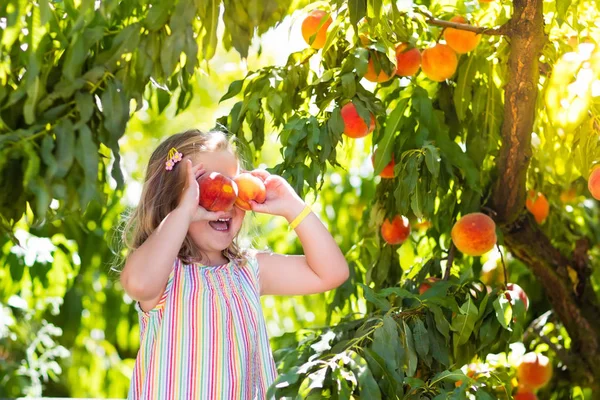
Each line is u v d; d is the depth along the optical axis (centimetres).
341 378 259
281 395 260
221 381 251
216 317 254
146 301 254
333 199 541
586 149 296
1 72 259
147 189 272
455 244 321
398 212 345
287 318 585
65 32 278
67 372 688
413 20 331
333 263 272
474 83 347
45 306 502
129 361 761
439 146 316
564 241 403
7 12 250
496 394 296
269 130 495
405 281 338
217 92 797
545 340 397
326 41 293
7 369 527
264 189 266
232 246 274
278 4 261
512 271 453
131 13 290
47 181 241
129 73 266
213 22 262
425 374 300
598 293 448
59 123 249
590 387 381
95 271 622
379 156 319
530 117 313
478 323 295
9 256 436
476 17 356
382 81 316
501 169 330
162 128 784
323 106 305
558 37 331
